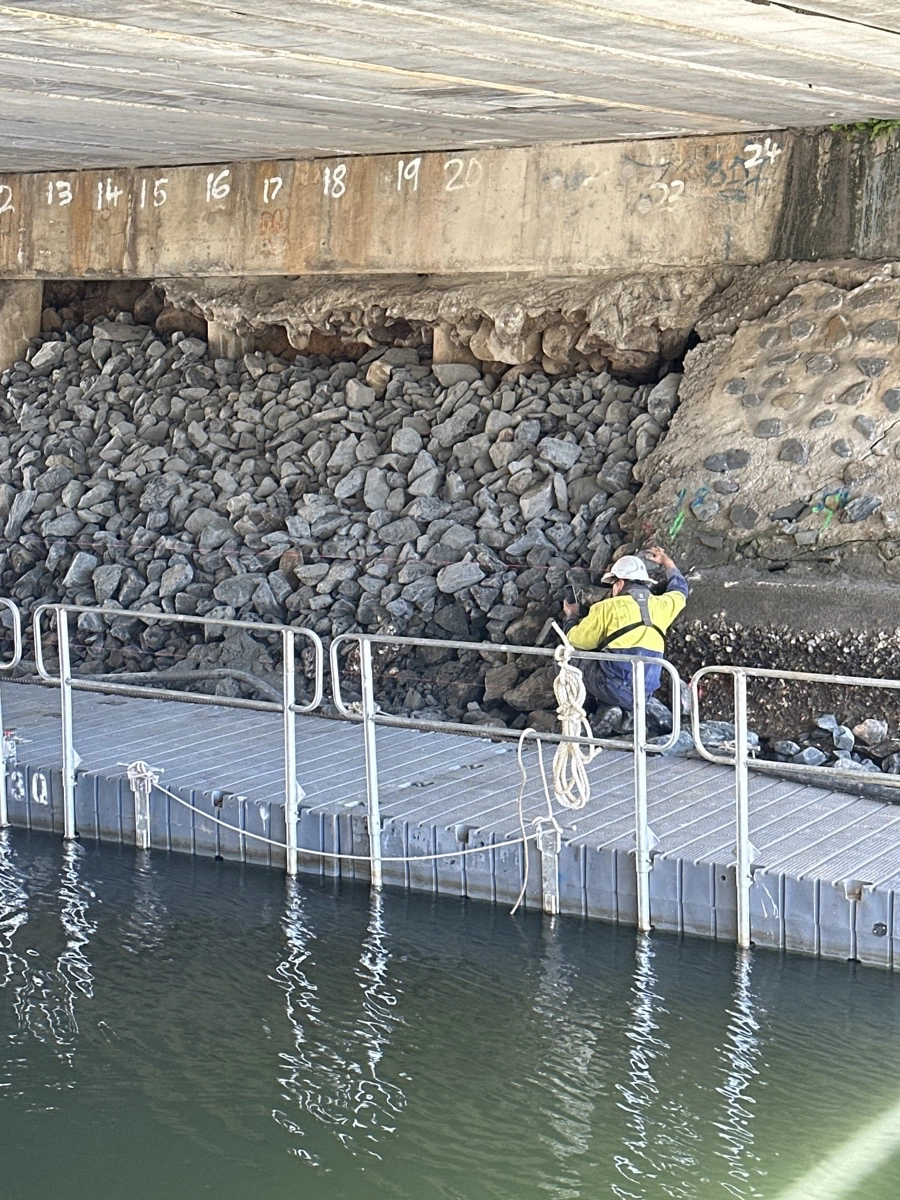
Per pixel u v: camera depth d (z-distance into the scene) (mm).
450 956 7430
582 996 6988
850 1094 6105
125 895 8242
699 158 11891
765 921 7273
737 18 6082
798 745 9750
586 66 7477
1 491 14461
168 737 10023
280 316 14664
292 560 12562
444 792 8711
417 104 9336
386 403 13797
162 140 12016
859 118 10719
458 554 12055
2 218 15648
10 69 7879
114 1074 6305
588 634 9719
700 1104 6043
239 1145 5758
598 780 8836
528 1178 5531
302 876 8438
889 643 9883
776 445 11273
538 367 13633
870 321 11336
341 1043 6578
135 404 14984
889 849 7551
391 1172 5582
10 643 13023
